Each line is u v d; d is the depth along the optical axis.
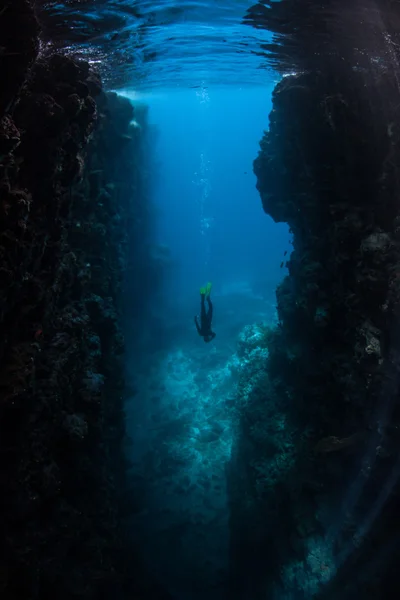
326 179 8.16
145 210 19.28
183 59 10.40
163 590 9.40
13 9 4.10
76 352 6.86
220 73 13.84
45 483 5.70
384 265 6.62
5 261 4.29
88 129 6.56
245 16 6.61
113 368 9.44
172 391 17.48
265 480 9.77
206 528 11.52
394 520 6.61
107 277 10.09
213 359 19.67
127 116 12.91
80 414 7.16
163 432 15.07
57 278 6.54
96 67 9.73
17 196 4.36
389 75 7.38
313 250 8.85
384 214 7.23
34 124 5.16
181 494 12.54
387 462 6.55
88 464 7.27
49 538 5.99
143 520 11.36
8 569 5.21
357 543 6.95
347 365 7.46
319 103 7.98
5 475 5.18
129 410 15.99
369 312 6.86
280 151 9.85
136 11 6.06
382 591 6.58
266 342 14.90
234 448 12.97
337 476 7.93
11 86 4.35
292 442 9.82
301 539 8.27
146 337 19.48
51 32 6.54
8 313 4.93
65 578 6.52
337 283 7.87
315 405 8.98
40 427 5.82
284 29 7.14
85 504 7.23
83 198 9.06
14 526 5.41
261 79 15.11
